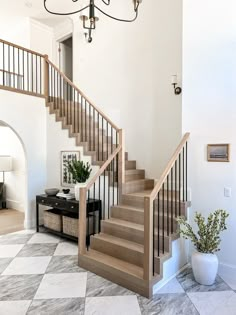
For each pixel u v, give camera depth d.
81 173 4.34
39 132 5.37
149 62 4.91
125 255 3.10
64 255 3.75
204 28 3.31
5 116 4.78
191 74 3.42
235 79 3.08
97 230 4.23
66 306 2.49
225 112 3.15
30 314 2.37
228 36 3.13
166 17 4.63
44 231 4.95
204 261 2.84
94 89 5.96
